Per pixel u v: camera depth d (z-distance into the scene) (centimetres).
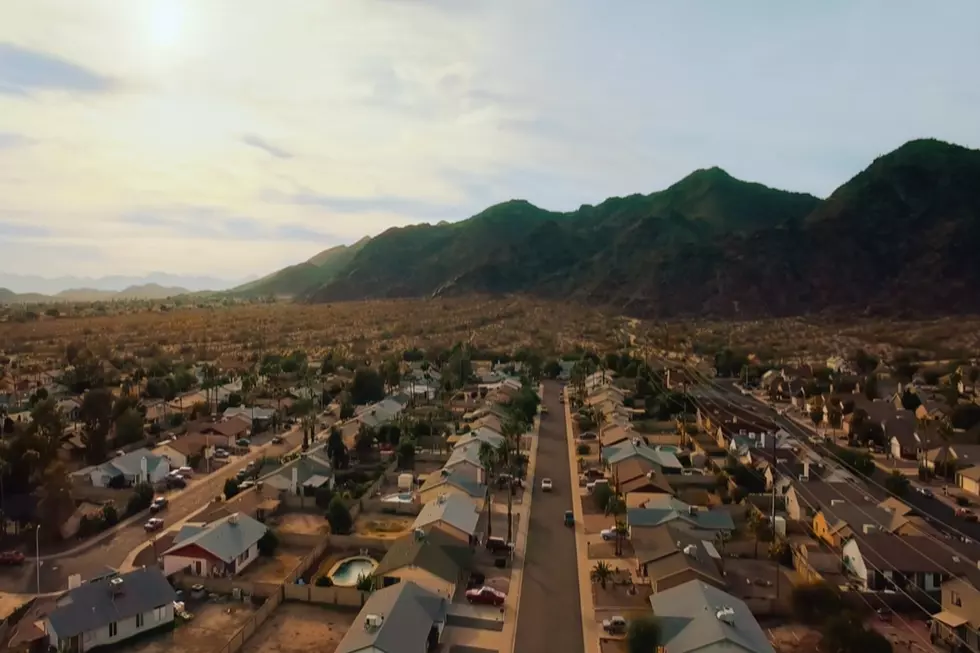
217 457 12081
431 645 6000
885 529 8100
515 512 9412
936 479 10994
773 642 6081
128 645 6034
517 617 6562
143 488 9581
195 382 17812
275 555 8050
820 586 6638
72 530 8544
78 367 17488
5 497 9044
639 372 18888
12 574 7394
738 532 8662
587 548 8212
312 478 10169
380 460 11894
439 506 8488
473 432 12369
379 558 7919
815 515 8781
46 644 5931
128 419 12438
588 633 6281
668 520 8175
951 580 6681
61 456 11688
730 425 13450
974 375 17475
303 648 5959
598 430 13538
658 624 5831
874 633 5747
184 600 6900
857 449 12588
